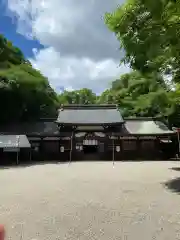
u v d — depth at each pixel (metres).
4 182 14.09
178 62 12.14
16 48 40.75
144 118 38.31
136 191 11.04
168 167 21.67
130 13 10.87
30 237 5.71
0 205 8.77
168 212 7.70
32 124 36.97
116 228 6.28
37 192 11.08
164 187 11.91
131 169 20.28
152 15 10.02
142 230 6.13
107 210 7.99
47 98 38.84
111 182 13.63
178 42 9.75
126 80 51.44
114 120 35.12
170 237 5.65
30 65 42.84
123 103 46.84
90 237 5.67
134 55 10.94
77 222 6.80
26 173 18.39
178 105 31.89
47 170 20.36
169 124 37.16
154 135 33.44
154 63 12.00
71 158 33.41
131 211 7.85
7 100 34.16
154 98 33.00
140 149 33.78
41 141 33.47
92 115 36.72
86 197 9.96
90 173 17.91
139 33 10.47
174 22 10.10
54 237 5.70
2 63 36.06
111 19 11.41
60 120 34.94
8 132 33.38
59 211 7.94
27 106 37.94
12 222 6.85
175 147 34.00
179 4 9.21
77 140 33.94
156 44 10.02
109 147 33.84
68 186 12.55
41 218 7.20
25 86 34.56
